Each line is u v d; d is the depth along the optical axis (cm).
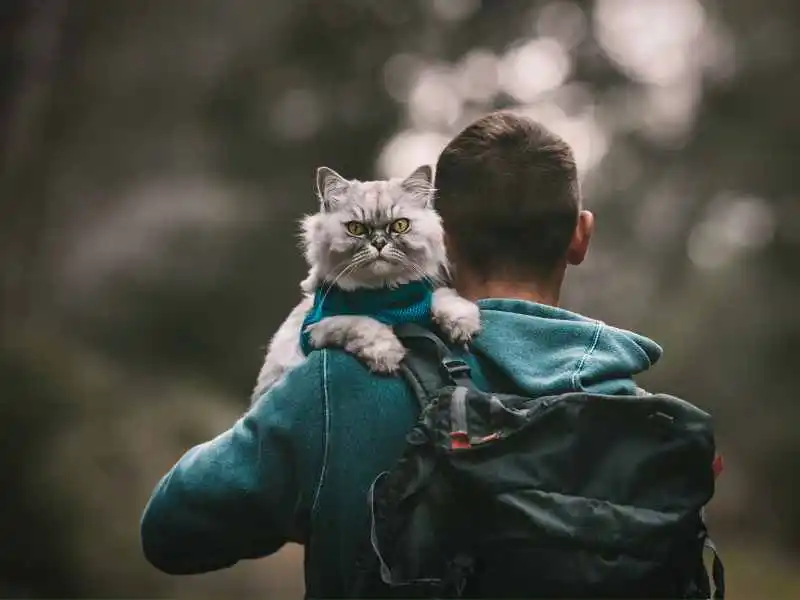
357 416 225
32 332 1327
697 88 1970
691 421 214
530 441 211
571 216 251
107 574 1003
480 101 2139
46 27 1683
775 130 1836
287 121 1962
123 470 1112
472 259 256
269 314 1831
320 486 223
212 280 1770
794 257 1745
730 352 1723
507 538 206
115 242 1750
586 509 207
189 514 225
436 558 209
